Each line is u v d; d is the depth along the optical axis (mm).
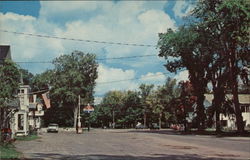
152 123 117875
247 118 100000
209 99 97938
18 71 31672
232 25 48219
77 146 31047
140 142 37156
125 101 130625
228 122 93375
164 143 35469
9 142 30016
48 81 107500
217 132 59719
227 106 62125
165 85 117375
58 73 106688
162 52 61312
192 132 65250
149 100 119438
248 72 56250
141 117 128500
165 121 121688
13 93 32219
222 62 59469
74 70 104438
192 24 56688
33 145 32188
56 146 31000
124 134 60312
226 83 60594
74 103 106312
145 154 23438
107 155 22625
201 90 67000
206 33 54031
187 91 74062
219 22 49656
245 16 46438
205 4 51781
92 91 107688
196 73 65062
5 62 31219
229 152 25328
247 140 41281
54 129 74938
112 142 37125
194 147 30172
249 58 54250
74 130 87938
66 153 24031
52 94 105500
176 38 58281
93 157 21328
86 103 105812
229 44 52906
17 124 51625
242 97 101312
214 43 54812
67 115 118750
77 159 20203
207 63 61469
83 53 107688
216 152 25234
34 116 68500
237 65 55344
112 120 132875
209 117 65938
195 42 56781
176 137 48188
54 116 118688
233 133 55844
